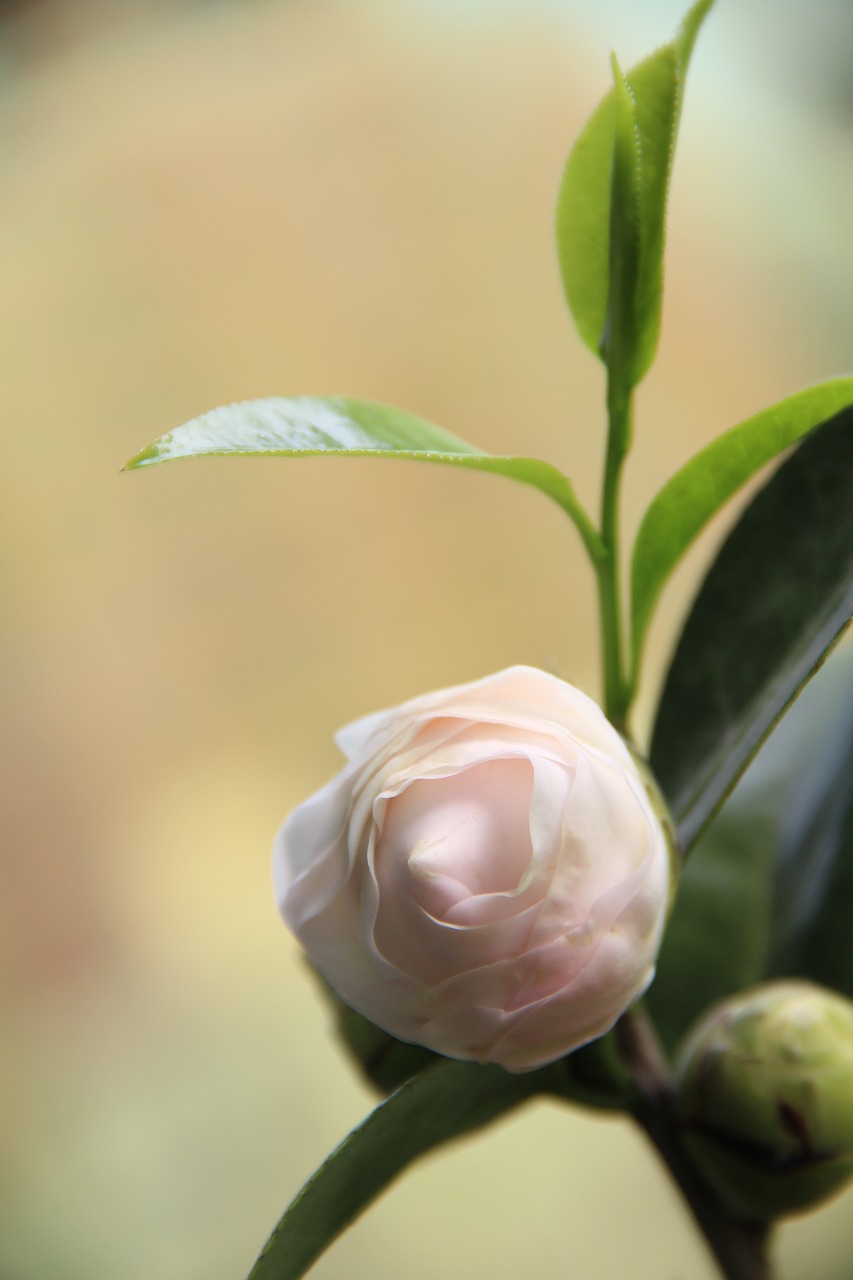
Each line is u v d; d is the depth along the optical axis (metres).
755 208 1.71
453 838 0.44
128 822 1.49
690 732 0.49
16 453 1.64
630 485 1.60
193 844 1.46
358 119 1.82
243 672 1.57
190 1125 1.19
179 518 1.64
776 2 1.81
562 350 1.69
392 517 1.64
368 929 0.44
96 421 1.66
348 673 1.57
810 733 0.56
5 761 1.50
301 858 0.45
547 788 0.44
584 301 0.49
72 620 1.58
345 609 1.60
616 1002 0.45
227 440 0.46
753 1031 0.48
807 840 0.54
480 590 1.60
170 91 1.84
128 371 1.68
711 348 1.64
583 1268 1.06
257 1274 0.45
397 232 1.76
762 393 1.63
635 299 0.48
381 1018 0.45
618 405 0.48
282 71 1.85
